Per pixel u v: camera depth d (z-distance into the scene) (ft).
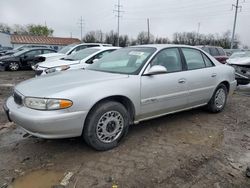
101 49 29.32
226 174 10.56
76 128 11.27
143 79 13.37
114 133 12.57
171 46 15.65
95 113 11.73
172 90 14.65
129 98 12.78
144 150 12.50
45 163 11.24
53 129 10.78
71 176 10.25
